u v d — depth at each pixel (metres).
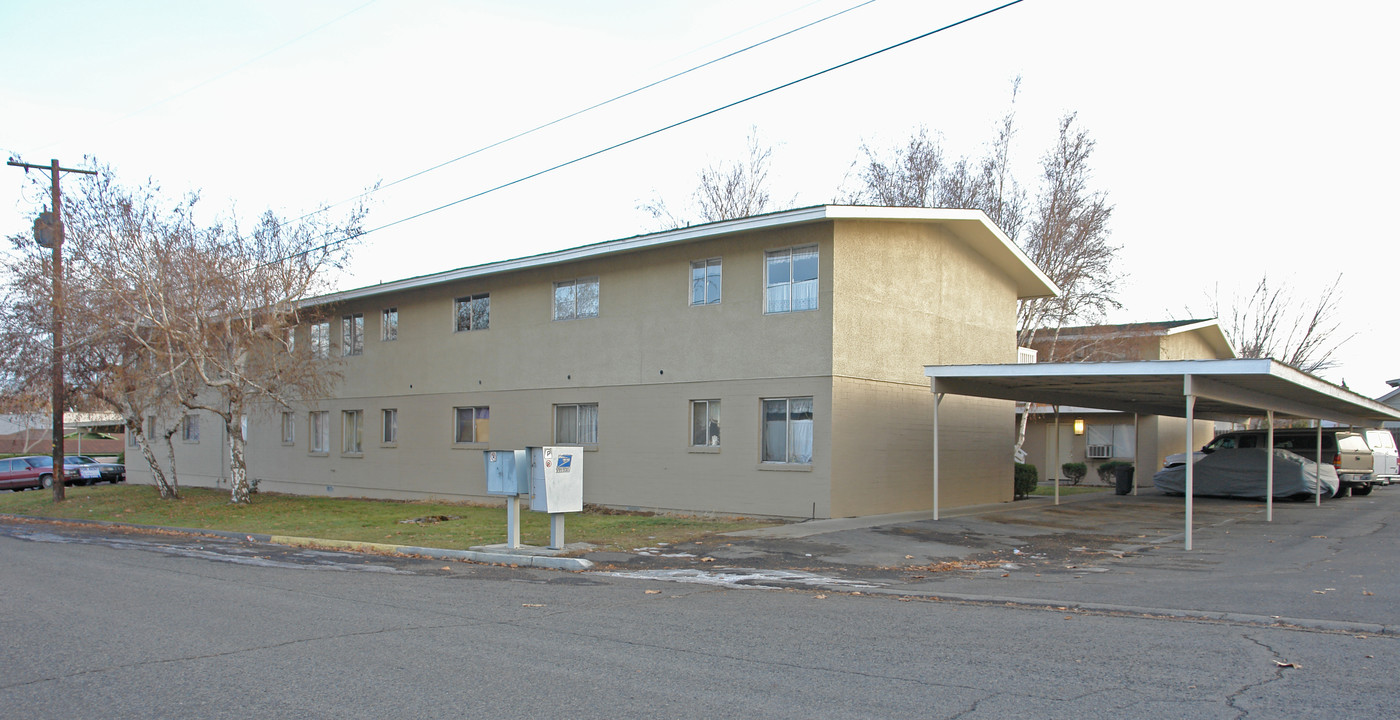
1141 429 31.97
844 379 17.88
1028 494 25.69
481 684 6.07
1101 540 15.25
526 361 22.95
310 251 22.80
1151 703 5.61
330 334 28.70
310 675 6.32
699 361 19.48
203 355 22.44
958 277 21.75
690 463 19.48
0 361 24.95
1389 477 29.58
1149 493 27.00
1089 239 31.52
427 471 25.36
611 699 5.71
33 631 7.88
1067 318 31.94
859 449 18.23
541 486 13.46
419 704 5.61
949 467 21.28
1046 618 8.62
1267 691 5.89
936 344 20.81
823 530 16.05
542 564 12.72
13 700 5.73
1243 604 9.30
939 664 6.64
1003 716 5.36
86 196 21.17
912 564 12.71
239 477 24.17
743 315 18.88
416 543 15.02
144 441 26.06
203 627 8.05
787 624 8.27
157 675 6.33
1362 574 11.47
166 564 12.94
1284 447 25.70
